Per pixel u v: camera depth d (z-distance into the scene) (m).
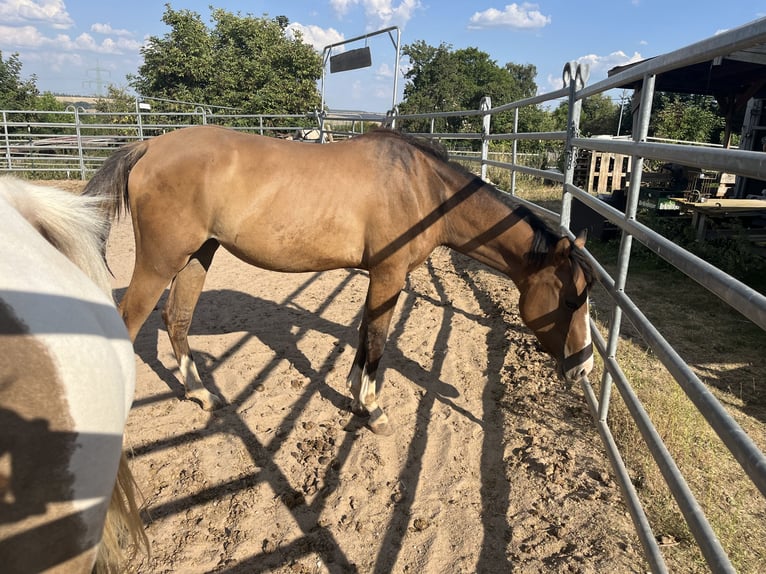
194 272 3.09
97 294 1.17
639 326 2.05
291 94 26.30
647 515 2.32
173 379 3.54
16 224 1.11
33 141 14.88
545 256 2.77
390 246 2.81
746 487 2.52
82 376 1.00
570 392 3.45
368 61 9.69
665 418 2.85
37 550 0.97
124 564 1.34
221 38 26.91
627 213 2.36
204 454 2.74
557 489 2.53
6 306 0.93
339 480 2.59
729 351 4.16
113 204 2.74
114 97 30.34
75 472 0.99
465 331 4.54
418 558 2.14
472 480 2.62
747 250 5.99
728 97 9.67
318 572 2.07
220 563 2.09
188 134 2.81
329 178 2.74
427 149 2.95
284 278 5.95
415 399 3.37
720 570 1.18
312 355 3.96
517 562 2.10
